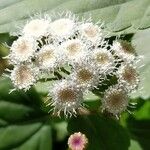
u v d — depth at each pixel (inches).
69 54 3.6
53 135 4.1
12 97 3.7
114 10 3.5
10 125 3.7
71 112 3.6
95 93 3.6
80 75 3.5
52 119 3.8
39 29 3.7
